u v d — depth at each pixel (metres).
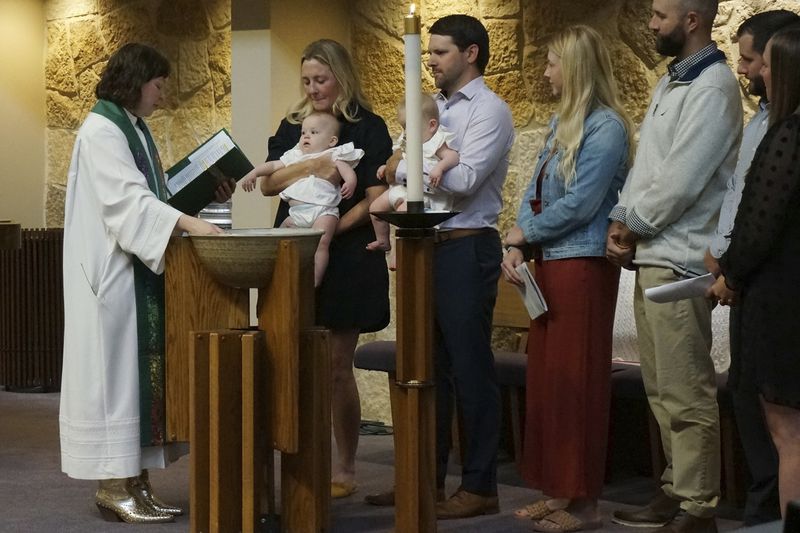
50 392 8.16
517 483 5.59
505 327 6.46
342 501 5.19
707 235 4.22
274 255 4.17
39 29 8.91
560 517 4.57
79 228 4.69
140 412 4.69
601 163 4.42
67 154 8.86
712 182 4.23
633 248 4.32
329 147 5.14
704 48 4.24
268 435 4.27
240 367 4.21
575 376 4.48
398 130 6.94
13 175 8.84
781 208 3.37
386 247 5.09
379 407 7.12
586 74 4.47
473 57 4.82
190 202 4.76
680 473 4.29
